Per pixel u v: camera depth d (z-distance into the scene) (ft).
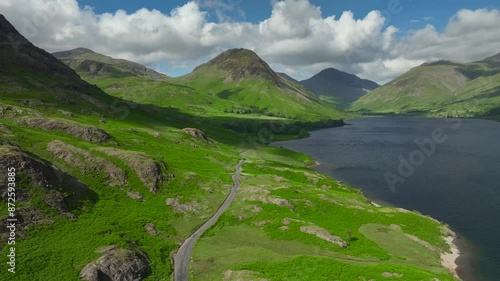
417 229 330.13
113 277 212.02
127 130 572.51
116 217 292.20
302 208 350.02
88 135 442.09
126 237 260.62
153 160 391.45
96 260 217.56
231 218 324.19
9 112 462.19
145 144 510.17
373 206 392.47
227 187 404.16
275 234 293.43
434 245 305.53
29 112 481.05
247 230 304.09
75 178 325.42
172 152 514.68
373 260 259.60
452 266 274.16
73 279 201.98
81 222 265.75
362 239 296.30
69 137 429.38
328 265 230.48
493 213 401.29
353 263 246.68
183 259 252.21
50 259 214.69
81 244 235.40
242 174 477.77
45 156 344.28
